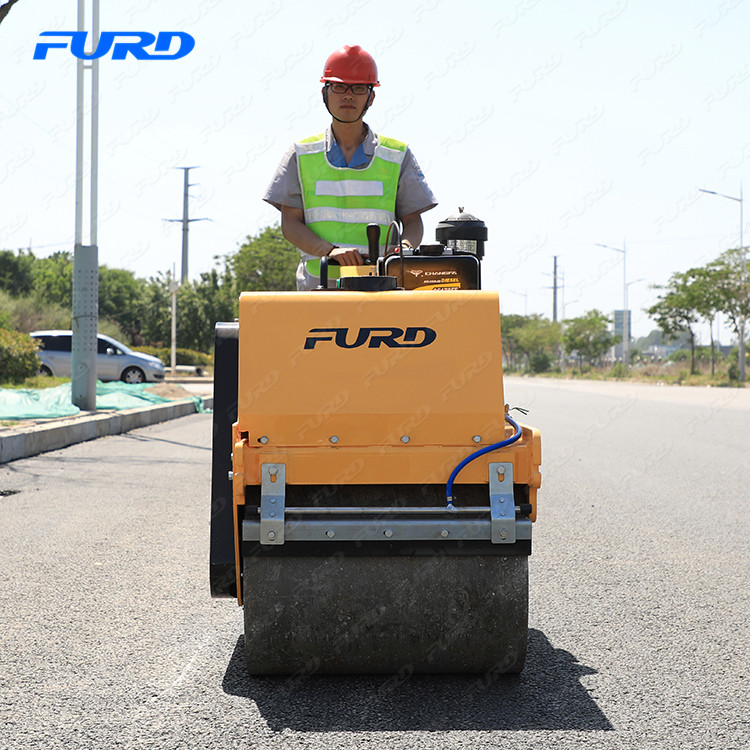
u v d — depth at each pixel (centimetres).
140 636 432
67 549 615
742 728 328
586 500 829
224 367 373
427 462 343
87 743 313
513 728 326
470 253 461
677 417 1922
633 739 317
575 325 8362
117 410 1666
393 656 357
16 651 411
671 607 487
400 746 310
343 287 367
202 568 567
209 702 349
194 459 1125
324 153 473
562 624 457
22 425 1277
